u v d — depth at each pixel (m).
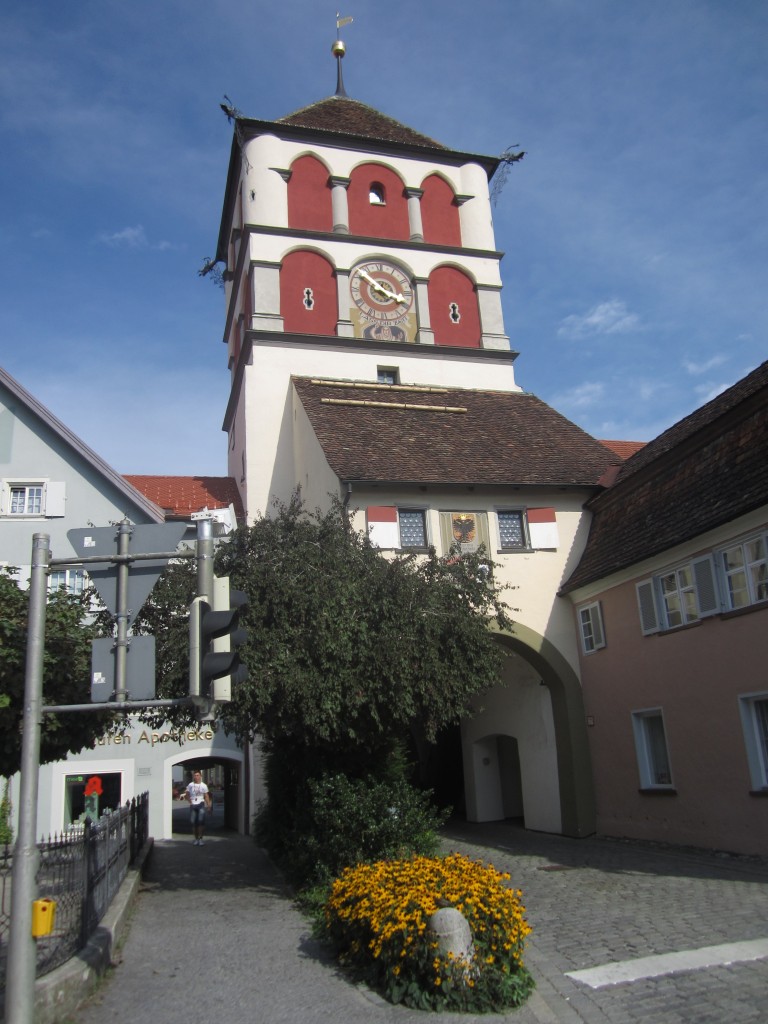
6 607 10.42
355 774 13.33
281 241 27.84
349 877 8.91
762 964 7.55
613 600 17.91
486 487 19.38
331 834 11.76
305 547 13.16
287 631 12.31
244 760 24.05
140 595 6.74
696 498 15.83
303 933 9.72
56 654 10.54
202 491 26.06
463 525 19.12
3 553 19.92
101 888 9.12
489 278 29.75
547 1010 6.79
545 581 19.45
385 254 28.80
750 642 13.92
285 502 24.64
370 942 7.71
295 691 11.85
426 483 18.64
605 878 12.73
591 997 7.02
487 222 30.69
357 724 12.97
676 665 15.81
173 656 12.48
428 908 7.36
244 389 26.22
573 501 20.20
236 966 8.31
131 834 14.21
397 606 12.91
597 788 18.38
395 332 28.27
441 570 14.10
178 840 22.94
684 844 15.43
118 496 20.58
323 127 30.84
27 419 20.70
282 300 27.30
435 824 12.34
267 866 16.17
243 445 26.34
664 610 16.34
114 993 7.43
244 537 13.42
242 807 24.17
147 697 6.52
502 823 22.00
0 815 21.17
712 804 14.75
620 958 8.05
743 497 14.02
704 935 8.68
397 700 12.45
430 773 25.09
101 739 12.64
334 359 26.75
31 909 5.59
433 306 28.92
